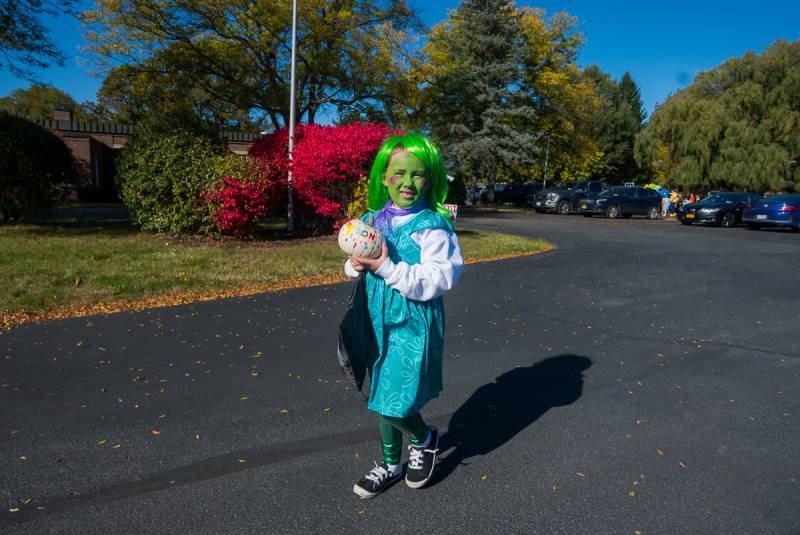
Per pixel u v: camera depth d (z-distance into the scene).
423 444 2.66
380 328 2.38
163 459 2.96
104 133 30.83
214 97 22.22
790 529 2.40
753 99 32.53
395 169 2.37
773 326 6.05
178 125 12.49
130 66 19.98
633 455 3.09
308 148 11.84
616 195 27.95
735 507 2.57
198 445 3.12
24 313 5.87
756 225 21.42
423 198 2.45
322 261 9.47
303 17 19.36
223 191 11.49
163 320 5.80
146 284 7.21
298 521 2.43
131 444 3.12
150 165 11.81
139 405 3.65
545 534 2.36
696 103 33.66
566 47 34.34
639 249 13.32
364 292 2.42
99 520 2.40
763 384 4.26
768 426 3.49
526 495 2.67
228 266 8.71
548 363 4.69
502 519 2.47
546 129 36.38
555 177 55.28
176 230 11.98
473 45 30.55
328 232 13.53
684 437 3.32
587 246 13.77
